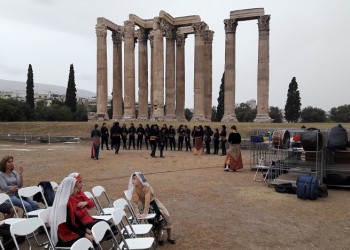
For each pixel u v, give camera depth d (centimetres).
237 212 1152
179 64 5569
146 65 5606
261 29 4534
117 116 5759
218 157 2694
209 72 5519
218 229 975
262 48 4522
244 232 948
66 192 686
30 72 8850
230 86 4725
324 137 1544
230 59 4725
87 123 4691
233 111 4738
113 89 5775
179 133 3216
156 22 4700
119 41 5741
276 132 1596
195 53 4934
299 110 8306
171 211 1162
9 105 7525
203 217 1093
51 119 8600
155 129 2645
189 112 10519
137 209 834
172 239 862
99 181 1655
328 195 1443
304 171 1570
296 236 917
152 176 1812
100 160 2417
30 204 952
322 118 10475
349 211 1170
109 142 3878
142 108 5591
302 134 1515
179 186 1562
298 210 1180
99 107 5150
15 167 2069
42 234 933
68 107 8962
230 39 4738
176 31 5281
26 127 4725
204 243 863
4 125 4803
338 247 840
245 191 1474
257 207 1218
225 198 1348
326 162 1703
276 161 1778
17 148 3359
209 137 2970
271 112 11175
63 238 674
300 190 1340
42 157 2581
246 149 3238
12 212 909
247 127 3834
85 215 765
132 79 4997
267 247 838
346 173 1627
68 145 3722
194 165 2233
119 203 827
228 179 1748
